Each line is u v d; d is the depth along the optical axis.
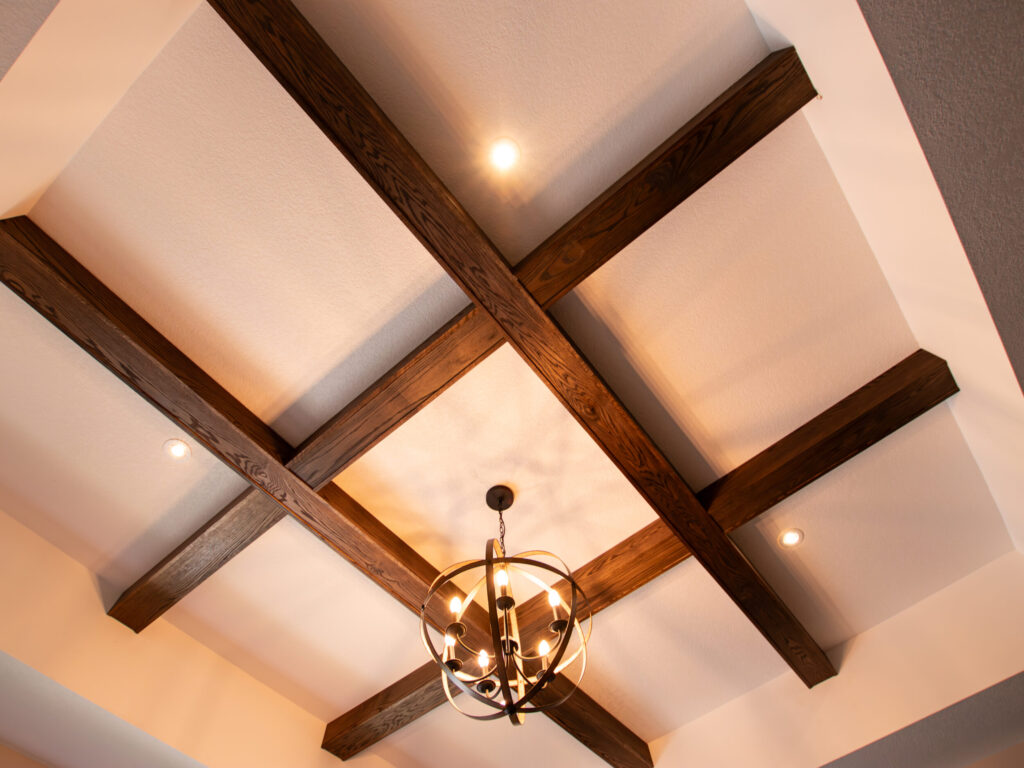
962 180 1.92
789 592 3.53
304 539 3.17
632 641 3.59
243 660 3.52
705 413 2.99
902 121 1.95
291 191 2.44
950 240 2.18
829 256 2.65
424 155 2.38
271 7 1.98
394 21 2.16
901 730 3.30
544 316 2.48
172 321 2.64
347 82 2.09
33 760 3.16
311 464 2.75
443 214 2.27
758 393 2.94
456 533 3.20
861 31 1.85
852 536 3.34
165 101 2.28
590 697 3.80
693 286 2.69
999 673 3.17
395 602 3.36
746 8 2.22
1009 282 2.08
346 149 2.12
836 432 2.89
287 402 2.84
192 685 3.27
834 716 3.50
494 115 2.33
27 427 2.83
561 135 2.38
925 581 3.53
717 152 2.26
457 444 2.96
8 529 2.94
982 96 1.78
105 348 2.51
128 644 3.12
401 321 2.71
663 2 2.19
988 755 3.40
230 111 2.30
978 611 3.38
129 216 2.45
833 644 3.73
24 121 1.99
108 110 2.27
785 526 3.27
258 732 3.42
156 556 3.19
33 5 1.70
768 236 2.60
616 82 2.31
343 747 3.68
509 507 3.11
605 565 3.21
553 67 2.27
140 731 2.98
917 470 3.13
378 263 2.58
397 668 3.62
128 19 1.97
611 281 2.66
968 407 2.86
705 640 3.60
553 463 3.03
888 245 2.52
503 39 2.21
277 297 2.64
